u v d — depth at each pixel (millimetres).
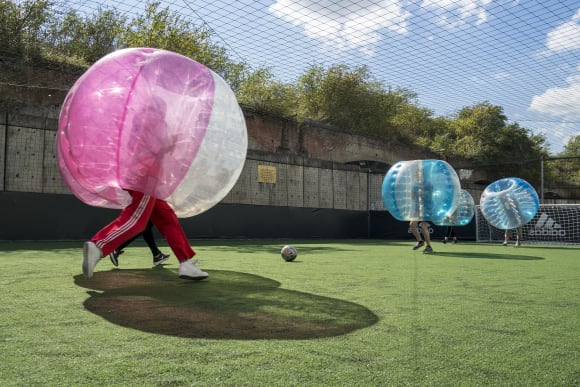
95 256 3146
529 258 6941
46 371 1487
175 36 13352
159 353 1707
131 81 3209
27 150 9359
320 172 15562
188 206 3654
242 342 1888
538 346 1919
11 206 8719
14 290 3025
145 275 3955
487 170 26484
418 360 1690
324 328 2166
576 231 13172
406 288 3533
